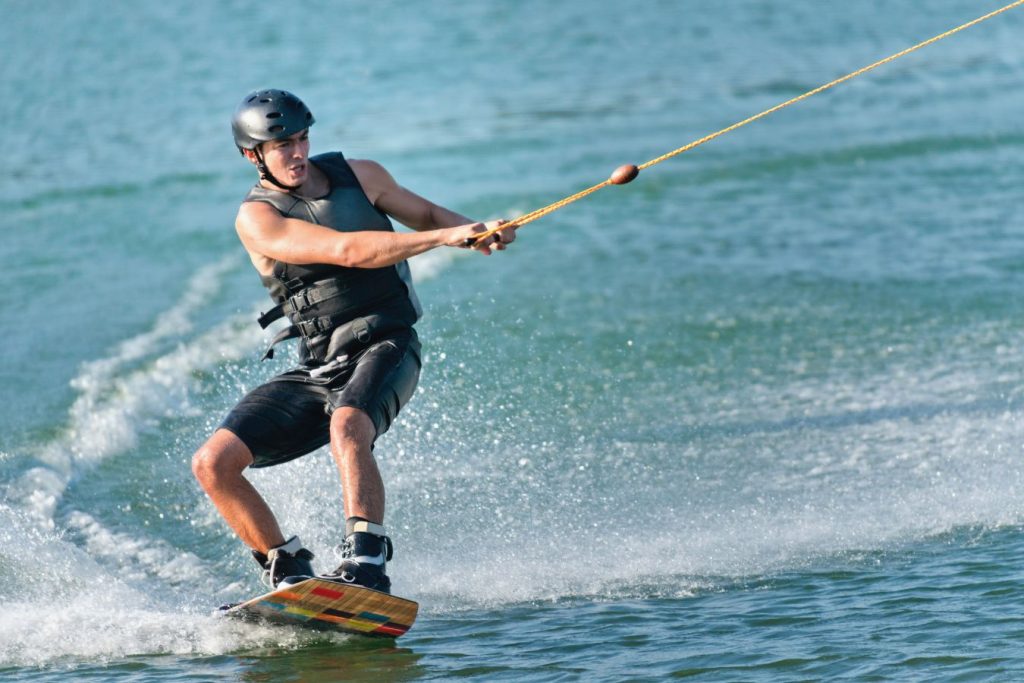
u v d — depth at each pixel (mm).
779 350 33500
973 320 34969
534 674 16375
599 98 80938
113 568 21594
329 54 99562
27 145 70875
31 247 48750
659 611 18625
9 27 115625
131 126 75812
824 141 65188
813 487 24047
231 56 99625
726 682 15648
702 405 29578
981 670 15414
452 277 42875
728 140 66750
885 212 49938
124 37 108875
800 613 18062
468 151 66688
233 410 18469
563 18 115375
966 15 110000
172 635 18281
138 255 47375
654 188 56875
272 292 18938
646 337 35000
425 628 18438
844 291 38750
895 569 19719
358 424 17656
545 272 43000
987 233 45219
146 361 33844
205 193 58312
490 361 33156
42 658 17609
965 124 67812
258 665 17125
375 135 71500
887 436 26688
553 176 60375
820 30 106188
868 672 15625
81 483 25781
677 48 100312
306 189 18500
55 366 33438
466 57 98000
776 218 50281
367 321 18594
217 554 22344
